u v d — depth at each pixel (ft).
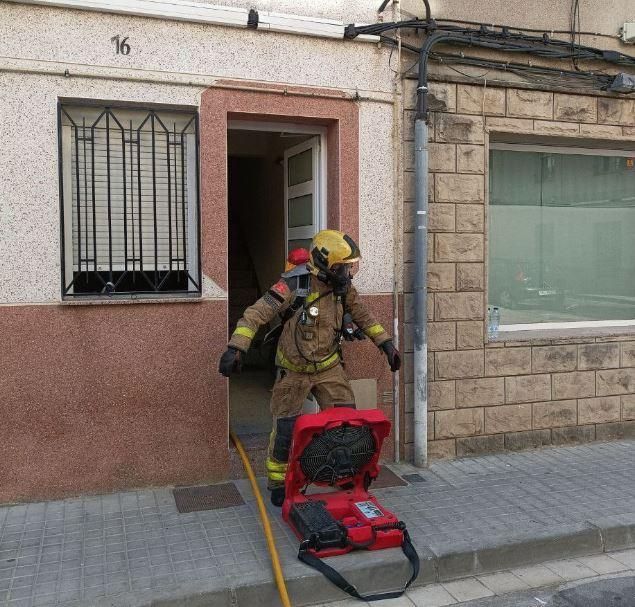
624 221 22.50
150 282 16.61
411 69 18.37
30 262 15.28
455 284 19.10
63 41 15.28
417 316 18.21
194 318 16.53
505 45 19.07
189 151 16.78
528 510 15.52
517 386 19.93
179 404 16.53
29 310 15.30
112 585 11.98
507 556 13.74
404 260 18.60
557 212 21.58
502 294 20.99
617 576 13.47
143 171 16.48
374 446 13.96
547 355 20.26
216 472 16.96
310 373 15.06
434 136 18.70
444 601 12.54
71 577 12.28
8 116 14.97
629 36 20.40
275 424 15.29
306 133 18.42
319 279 14.93
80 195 16.12
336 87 17.61
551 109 19.90
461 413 19.33
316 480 13.88
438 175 18.79
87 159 16.11
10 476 15.42
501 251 20.92
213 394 16.80
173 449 16.56
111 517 14.88
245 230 28.53
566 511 15.47
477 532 14.26
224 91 16.60
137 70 15.87
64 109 15.80
